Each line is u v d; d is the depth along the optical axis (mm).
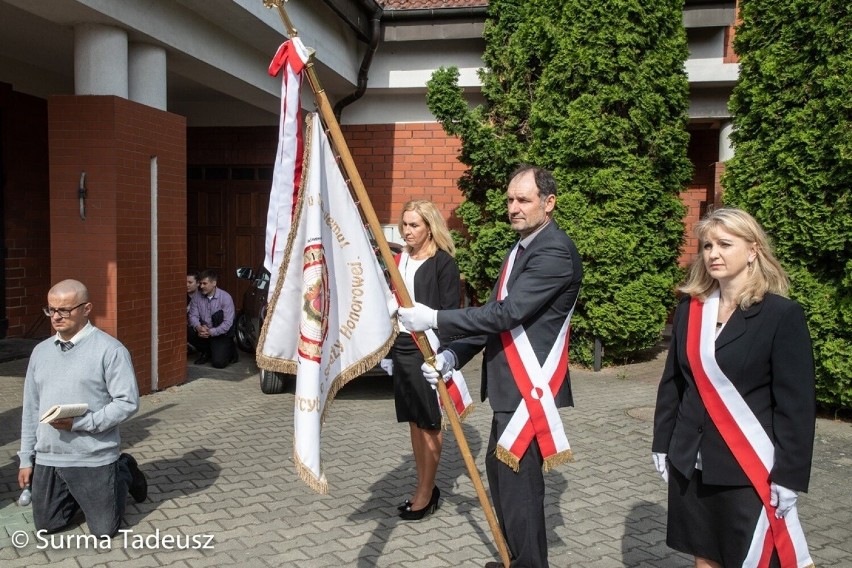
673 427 2869
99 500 3895
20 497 4223
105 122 6387
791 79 6668
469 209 9875
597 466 5391
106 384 3932
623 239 8719
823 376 6562
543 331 3168
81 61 6492
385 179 11500
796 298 6613
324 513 4398
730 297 2695
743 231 2615
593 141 8641
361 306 3164
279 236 3039
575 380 8531
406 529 4176
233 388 7773
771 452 2582
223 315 8805
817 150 6434
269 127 12234
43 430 3857
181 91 11047
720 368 2627
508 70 9750
